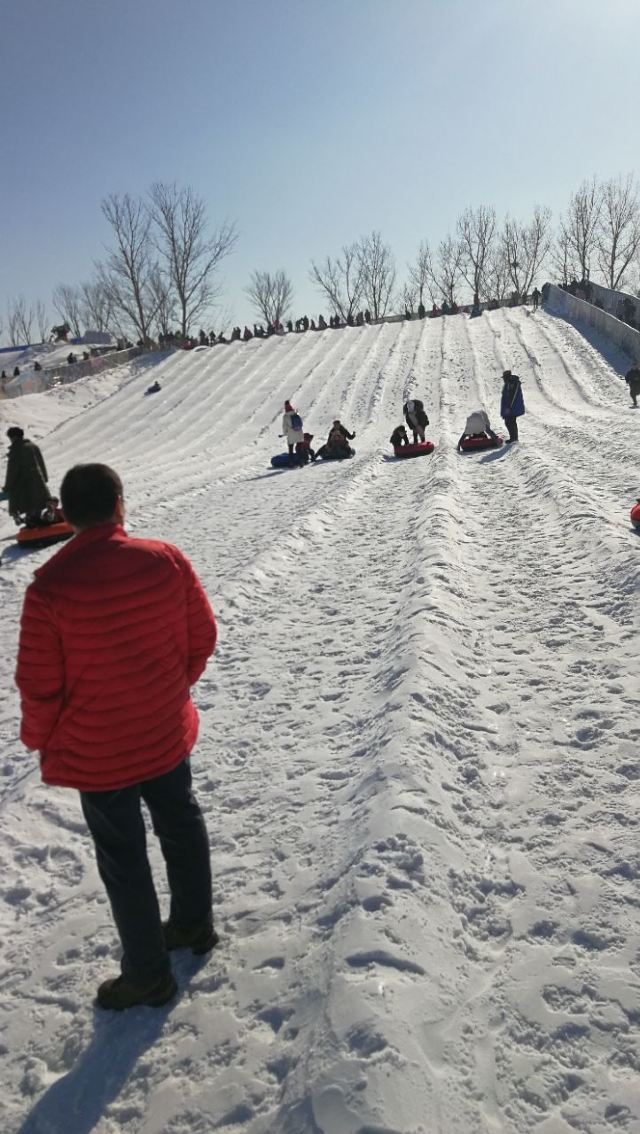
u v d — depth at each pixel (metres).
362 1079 2.00
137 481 19.97
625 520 8.22
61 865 3.53
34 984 2.76
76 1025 2.54
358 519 11.32
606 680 4.54
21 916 3.19
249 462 23.08
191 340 54.53
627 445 14.17
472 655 5.24
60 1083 2.32
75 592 2.27
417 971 2.41
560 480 10.93
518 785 3.57
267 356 46.50
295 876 3.10
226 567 8.90
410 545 8.79
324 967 2.49
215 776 4.13
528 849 3.10
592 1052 2.16
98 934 2.98
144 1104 2.20
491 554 8.07
